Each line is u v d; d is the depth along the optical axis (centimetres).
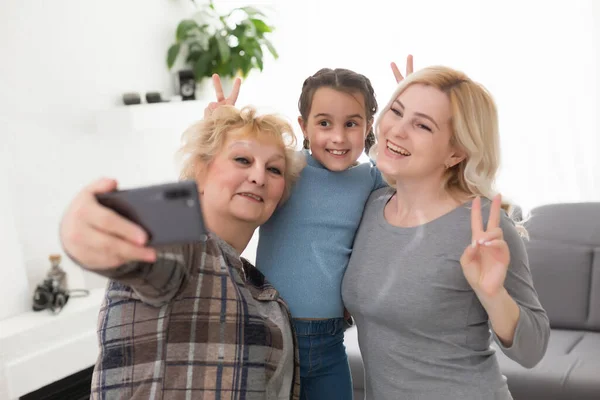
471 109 133
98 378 115
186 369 115
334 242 153
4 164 319
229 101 149
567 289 297
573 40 415
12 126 343
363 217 156
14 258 319
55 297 319
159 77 431
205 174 135
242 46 437
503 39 432
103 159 392
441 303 132
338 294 153
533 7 422
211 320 118
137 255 74
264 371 122
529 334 123
